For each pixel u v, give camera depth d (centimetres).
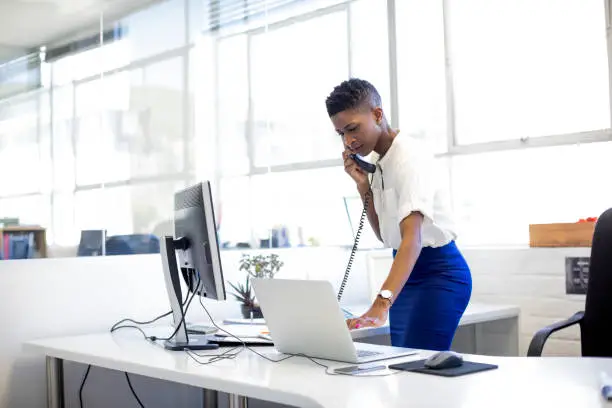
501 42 399
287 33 442
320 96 464
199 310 304
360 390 143
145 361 188
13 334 254
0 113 333
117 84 383
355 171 237
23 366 256
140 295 288
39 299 261
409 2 430
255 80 430
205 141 417
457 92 413
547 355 338
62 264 267
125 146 383
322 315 174
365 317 192
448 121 411
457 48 414
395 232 229
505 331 336
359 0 455
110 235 371
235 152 425
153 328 270
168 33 409
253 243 420
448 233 226
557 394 134
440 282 224
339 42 466
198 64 418
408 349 192
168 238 216
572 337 329
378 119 222
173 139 407
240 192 422
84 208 361
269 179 431
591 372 154
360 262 380
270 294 186
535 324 343
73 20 365
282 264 313
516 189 391
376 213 241
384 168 224
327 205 442
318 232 437
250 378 160
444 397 134
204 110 419
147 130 396
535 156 383
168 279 215
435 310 223
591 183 364
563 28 377
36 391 259
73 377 265
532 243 345
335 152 464
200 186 203
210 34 424
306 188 441
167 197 402
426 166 215
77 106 363
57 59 356
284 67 442
